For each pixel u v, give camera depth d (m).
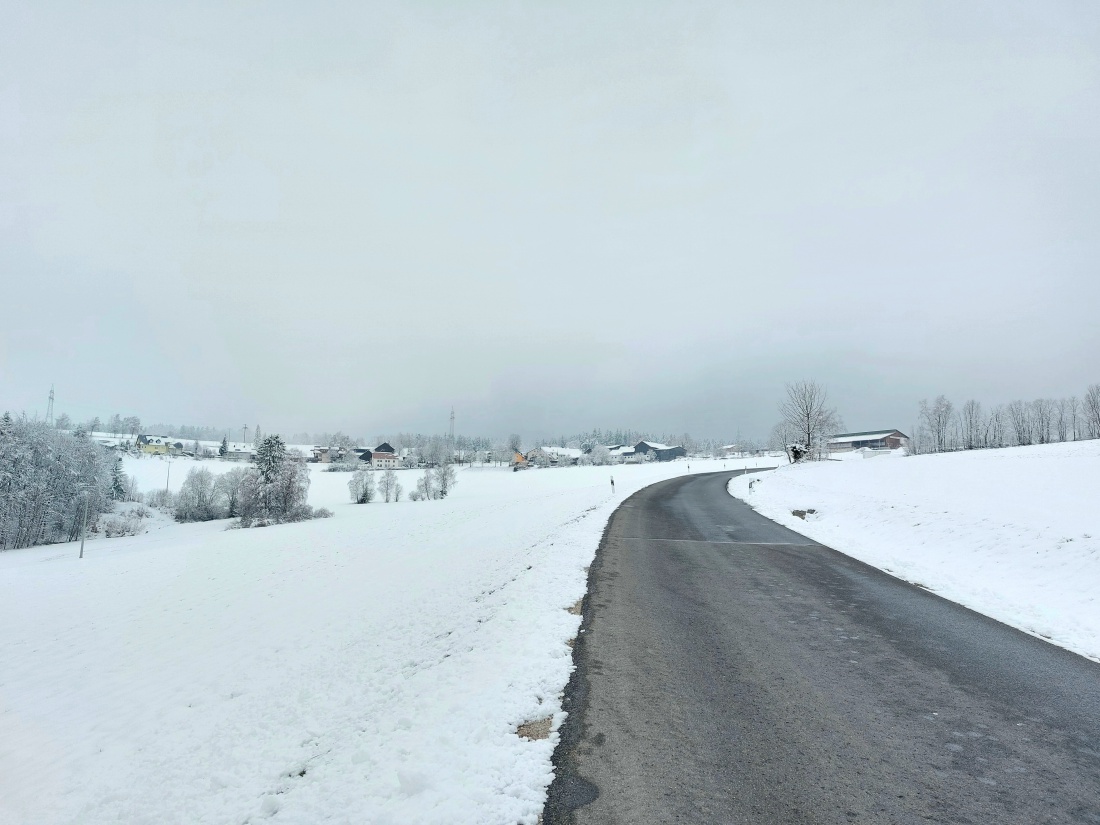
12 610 16.84
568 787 3.75
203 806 4.87
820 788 3.69
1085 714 4.80
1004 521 12.98
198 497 62.19
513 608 8.37
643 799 3.59
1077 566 9.38
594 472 80.12
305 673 8.46
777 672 5.80
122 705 8.63
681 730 4.54
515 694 5.23
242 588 16.53
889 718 4.75
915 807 3.48
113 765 6.49
